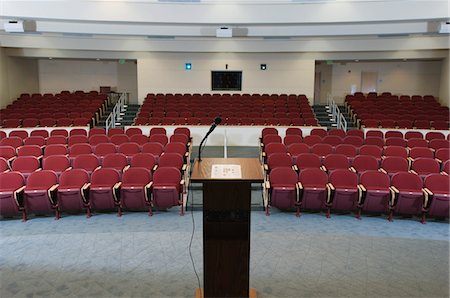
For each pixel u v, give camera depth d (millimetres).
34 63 16172
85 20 8547
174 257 4234
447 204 5461
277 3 8711
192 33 10836
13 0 8039
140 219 5703
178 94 14742
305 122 11430
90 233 4980
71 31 10281
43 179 5945
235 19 8812
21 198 5578
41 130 9727
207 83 15359
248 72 15250
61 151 7828
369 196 5648
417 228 5379
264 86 15305
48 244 4605
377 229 5320
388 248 4535
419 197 5504
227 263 2830
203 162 3068
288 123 11438
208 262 2832
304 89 15211
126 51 14781
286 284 3639
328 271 3918
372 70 17047
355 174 5973
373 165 6895
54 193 5668
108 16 8609
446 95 14305
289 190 5730
